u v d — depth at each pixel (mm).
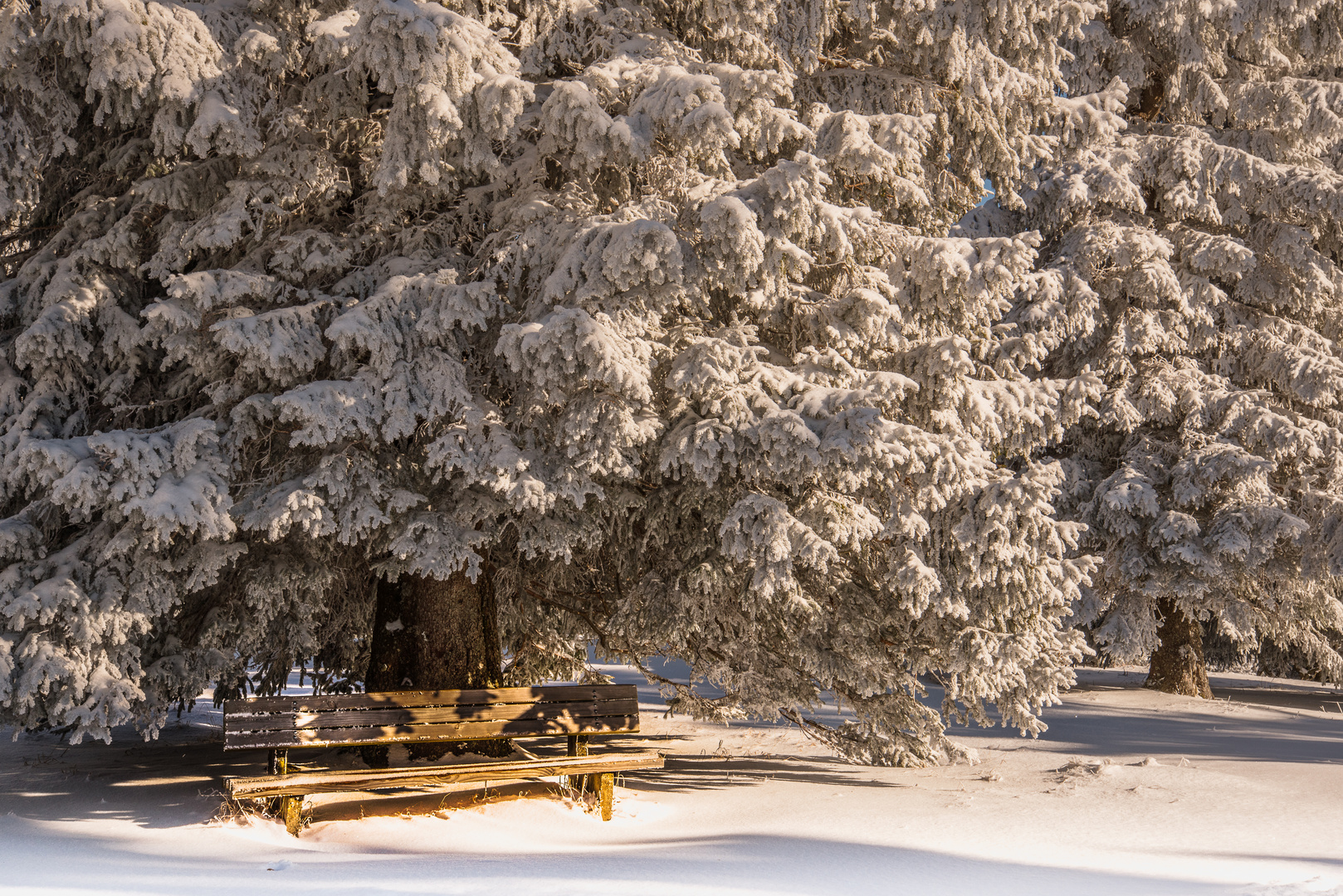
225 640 8547
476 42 7305
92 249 7895
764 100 7914
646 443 7773
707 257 7297
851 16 9430
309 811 7395
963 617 8398
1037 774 9344
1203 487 16875
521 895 4711
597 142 7504
